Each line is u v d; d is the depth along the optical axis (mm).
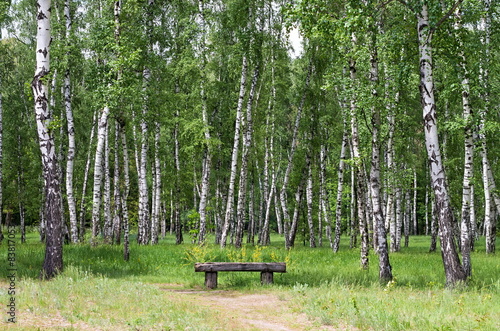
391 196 28797
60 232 12953
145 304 8617
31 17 29484
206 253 17578
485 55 15695
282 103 31750
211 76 27969
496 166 26391
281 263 13281
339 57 16125
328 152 36438
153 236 28953
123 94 17766
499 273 15195
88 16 24984
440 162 12375
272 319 8453
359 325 7605
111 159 34875
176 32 27047
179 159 33906
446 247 12102
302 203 38438
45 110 13062
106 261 16938
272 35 24812
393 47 14609
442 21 12984
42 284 10789
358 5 12422
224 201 35656
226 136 31641
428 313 8328
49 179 12906
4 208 36594
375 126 14836
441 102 18172
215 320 7734
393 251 29438
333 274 14820
